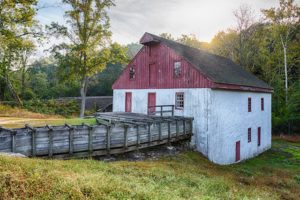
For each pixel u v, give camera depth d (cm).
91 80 4672
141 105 2203
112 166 872
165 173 912
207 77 1667
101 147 1104
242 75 2388
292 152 2381
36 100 3538
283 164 1905
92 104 4166
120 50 2823
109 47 2794
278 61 3819
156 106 1862
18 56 3108
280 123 3203
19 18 2094
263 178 1329
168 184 768
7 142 829
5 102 3297
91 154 1061
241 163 1906
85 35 2628
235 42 3797
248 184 1126
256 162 1975
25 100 3797
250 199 786
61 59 2581
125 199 518
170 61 1961
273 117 3272
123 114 1948
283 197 1002
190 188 758
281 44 3734
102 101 4328
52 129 937
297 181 1379
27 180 516
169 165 1152
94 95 5588
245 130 2100
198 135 1727
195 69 1761
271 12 3625
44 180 530
